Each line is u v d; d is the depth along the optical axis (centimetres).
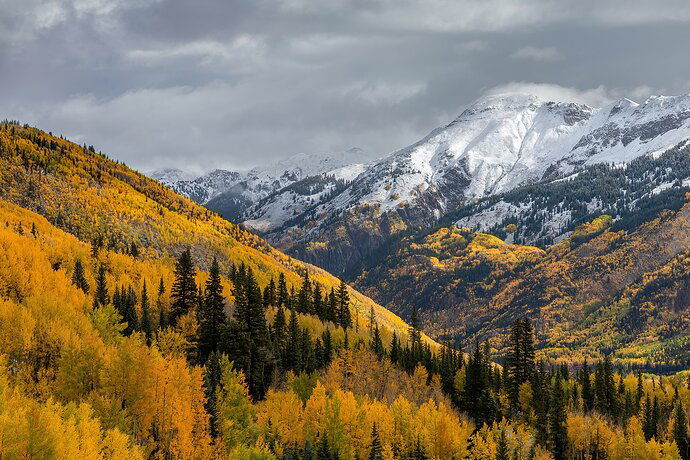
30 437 9238
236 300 19175
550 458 16912
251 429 13600
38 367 14100
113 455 10244
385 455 14600
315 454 13825
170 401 11944
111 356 12756
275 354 18762
